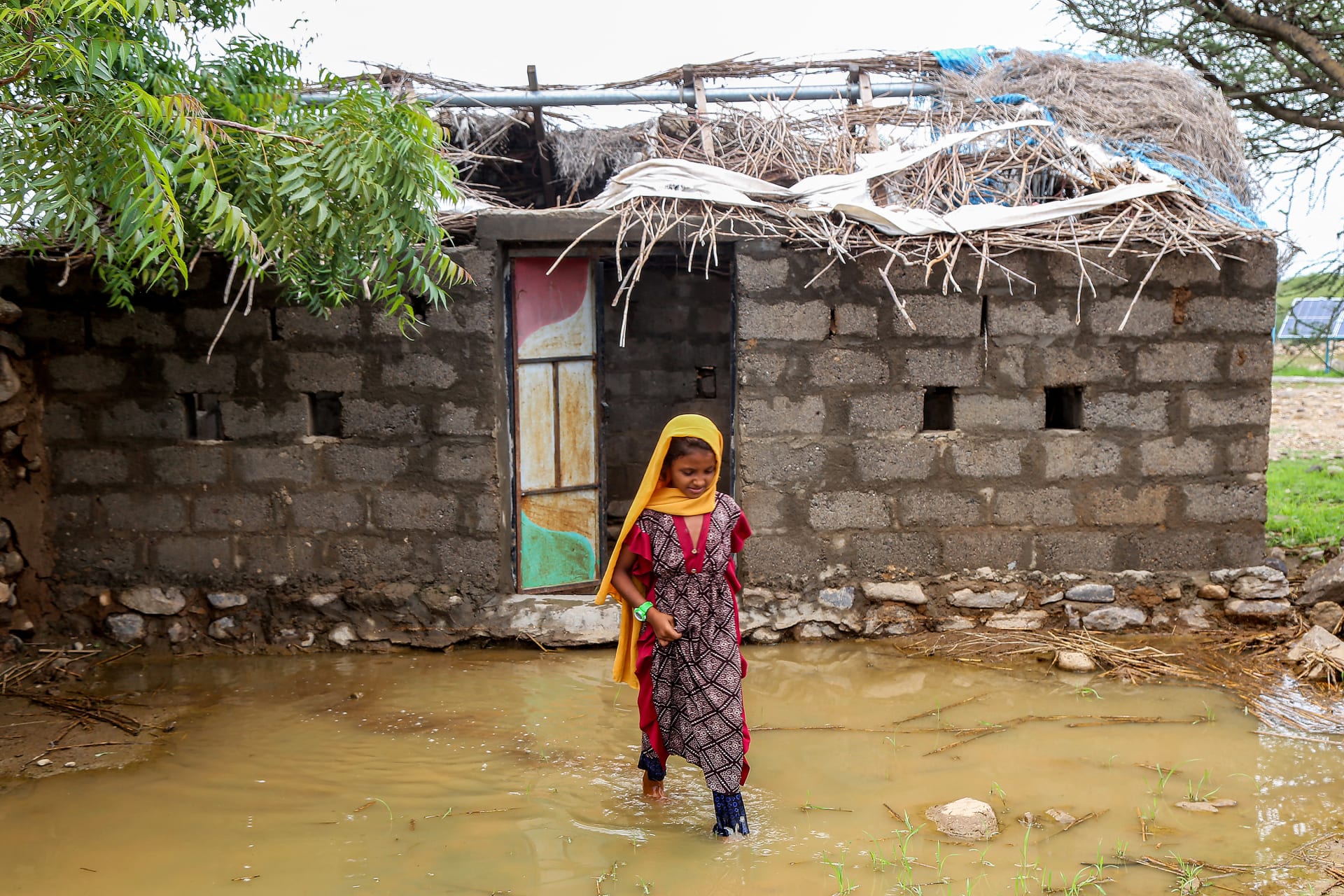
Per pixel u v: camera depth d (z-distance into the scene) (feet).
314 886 10.79
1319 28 25.58
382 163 13.61
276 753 14.51
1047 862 11.07
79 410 19.26
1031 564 19.39
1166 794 12.78
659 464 11.91
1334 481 33.14
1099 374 19.11
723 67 22.88
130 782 13.57
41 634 19.43
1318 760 13.82
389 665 18.43
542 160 24.82
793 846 11.55
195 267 18.86
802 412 19.01
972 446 19.17
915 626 19.30
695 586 11.86
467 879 10.91
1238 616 19.11
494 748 14.61
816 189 19.22
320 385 19.11
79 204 12.25
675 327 29.86
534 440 20.39
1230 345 19.06
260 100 14.58
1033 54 22.97
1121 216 19.02
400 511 19.30
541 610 19.35
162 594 19.43
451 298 18.83
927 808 12.50
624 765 14.01
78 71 11.51
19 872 11.16
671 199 18.97
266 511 19.34
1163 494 19.27
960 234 18.60
